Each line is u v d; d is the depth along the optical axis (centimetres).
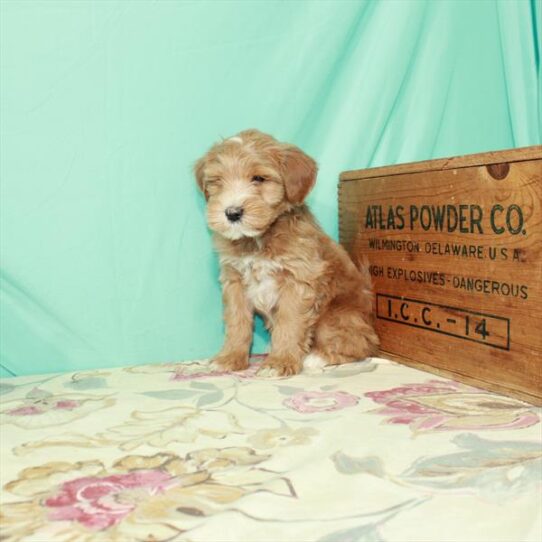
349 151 94
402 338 85
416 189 81
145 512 46
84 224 85
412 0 92
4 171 82
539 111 98
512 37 96
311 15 89
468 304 75
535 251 66
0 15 80
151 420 64
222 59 88
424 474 50
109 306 88
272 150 81
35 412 67
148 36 85
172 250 89
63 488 50
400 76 94
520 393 69
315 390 73
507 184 69
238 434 60
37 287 85
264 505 46
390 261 86
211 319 92
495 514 45
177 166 88
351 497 47
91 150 85
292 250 82
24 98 82
